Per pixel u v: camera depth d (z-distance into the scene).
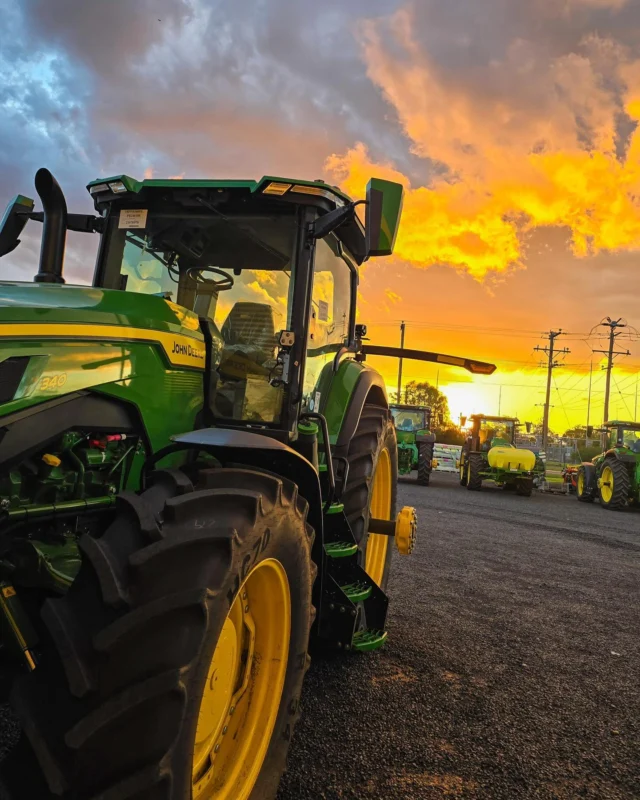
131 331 2.32
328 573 3.29
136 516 1.72
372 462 3.75
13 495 1.93
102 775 1.42
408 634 3.91
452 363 4.66
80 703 1.47
